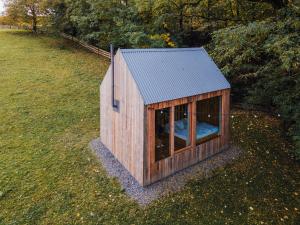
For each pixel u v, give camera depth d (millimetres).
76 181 6281
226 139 7578
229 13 11398
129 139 6191
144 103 5340
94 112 10258
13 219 5176
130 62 5926
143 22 13883
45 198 5734
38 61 16625
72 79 13797
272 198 6012
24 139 8164
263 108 10562
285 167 7238
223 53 8039
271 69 7859
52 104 10828
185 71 6590
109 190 5957
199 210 5492
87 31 18844
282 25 5918
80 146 7820
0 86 12312
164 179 6188
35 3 23516
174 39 12836
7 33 25297
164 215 5312
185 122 6613
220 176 6543
